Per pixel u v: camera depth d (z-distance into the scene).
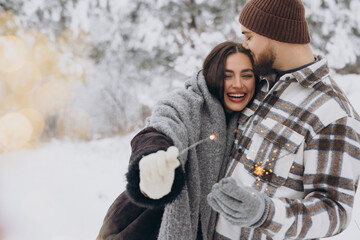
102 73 5.46
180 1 4.97
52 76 5.55
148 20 5.02
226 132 1.45
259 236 1.27
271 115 1.34
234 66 1.42
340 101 1.27
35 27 5.20
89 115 6.05
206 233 1.33
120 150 5.43
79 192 3.71
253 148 1.34
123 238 1.42
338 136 1.21
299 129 1.27
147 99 5.36
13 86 5.50
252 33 1.43
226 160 1.42
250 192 1.04
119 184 4.18
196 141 1.37
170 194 1.08
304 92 1.32
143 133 1.29
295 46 1.39
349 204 1.17
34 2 5.01
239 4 4.99
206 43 5.00
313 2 4.88
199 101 1.42
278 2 1.36
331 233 1.15
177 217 1.23
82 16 4.98
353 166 1.21
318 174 1.21
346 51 5.05
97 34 5.18
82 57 5.36
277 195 1.27
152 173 0.95
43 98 5.72
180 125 1.31
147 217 1.40
